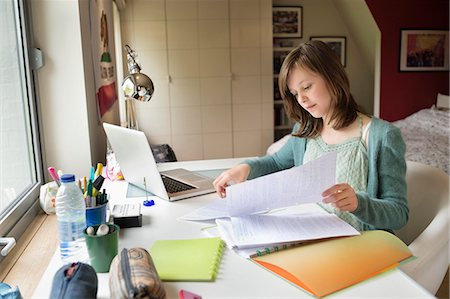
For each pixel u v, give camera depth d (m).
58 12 1.83
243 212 1.15
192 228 1.16
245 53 4.57
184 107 4.58
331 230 1.06
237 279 0.87
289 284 0.85
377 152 1.26
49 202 1.46
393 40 4.61
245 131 4.70
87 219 1.09
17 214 1.32
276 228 1.08
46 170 1.89
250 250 0.98
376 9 4.52
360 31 4.93
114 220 1.17
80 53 1.86
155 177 1.40
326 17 5.08
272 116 4.71
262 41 4.58
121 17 4.37
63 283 0.76
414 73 4.72
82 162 1.93
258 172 1.52
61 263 1.00
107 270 0.92
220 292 0.82
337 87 1.32
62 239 1.01
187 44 4.48
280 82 1.43
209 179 1.65
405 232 1.43
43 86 1.86
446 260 1.15
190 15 4.45
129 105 3.27
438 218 1.20
